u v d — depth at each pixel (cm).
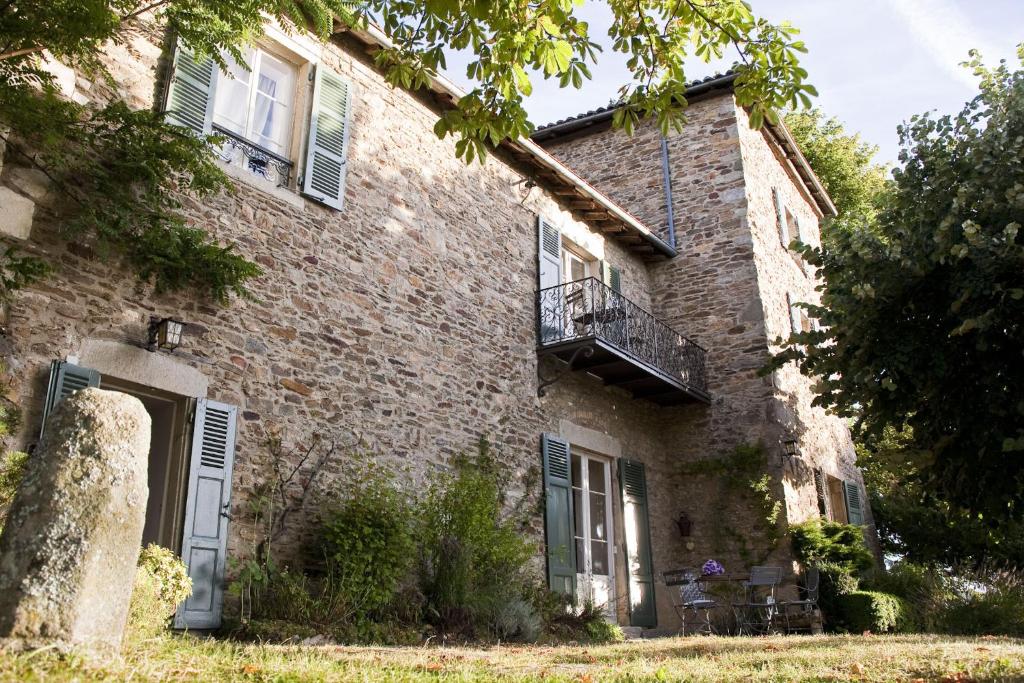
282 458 654
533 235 1030
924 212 877
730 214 1258
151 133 582
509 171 1013
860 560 1098
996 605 989
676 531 1154
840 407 900
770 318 1220
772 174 1419
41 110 520
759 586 1065
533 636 732
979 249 770
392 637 619
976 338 777
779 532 1084
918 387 830
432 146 900
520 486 895
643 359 1048
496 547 755
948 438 846
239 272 614
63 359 535
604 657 534
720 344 1209
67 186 561
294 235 717
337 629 592
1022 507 845
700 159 1310
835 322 902
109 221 561
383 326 777
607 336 1020
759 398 1159
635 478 1097
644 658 528
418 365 803
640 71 491
